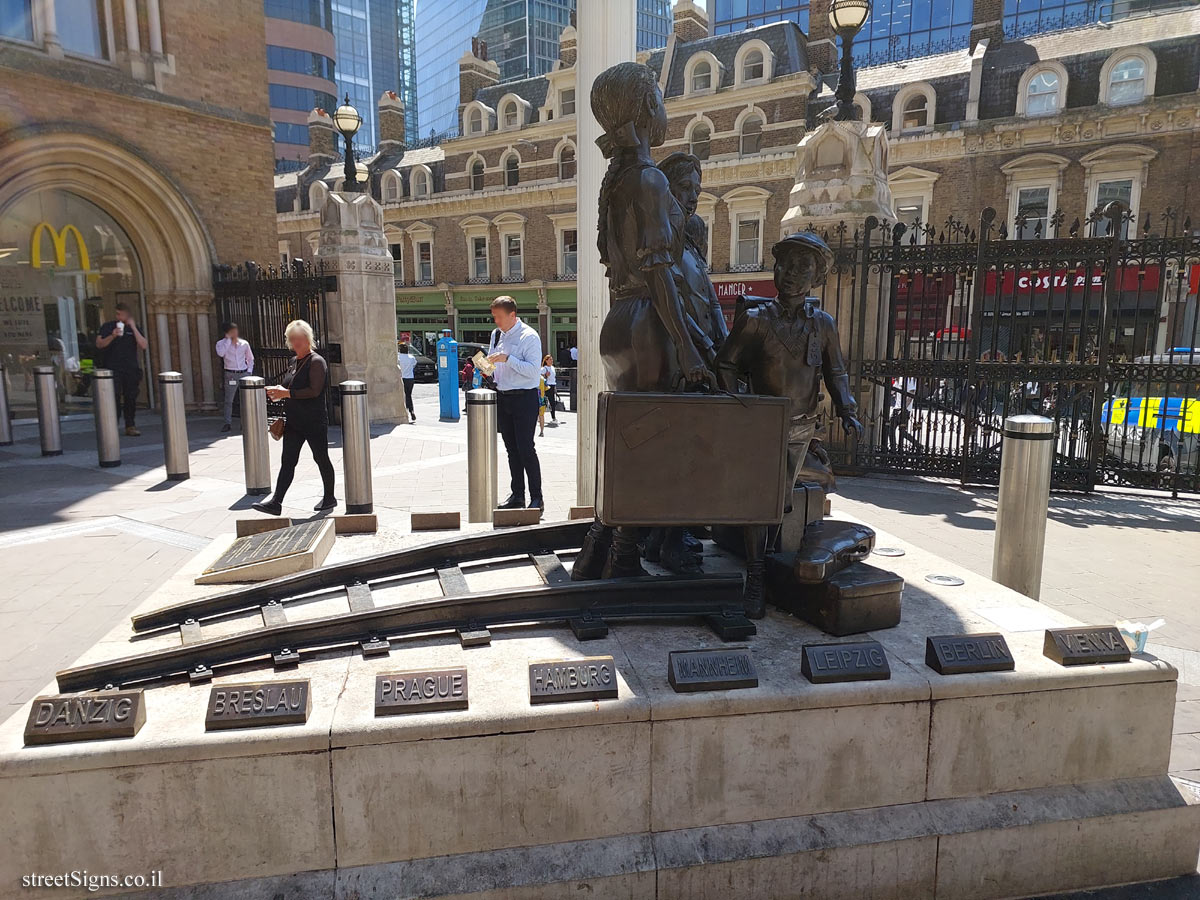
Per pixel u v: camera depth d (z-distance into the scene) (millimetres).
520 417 6484
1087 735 2506
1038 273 8289
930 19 41938
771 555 3174
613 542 3078
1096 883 2508
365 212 13383
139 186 13922
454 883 2139
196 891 2102
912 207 26438
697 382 2738
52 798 2037
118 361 11945
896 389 9375
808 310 3123
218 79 14945
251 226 15797
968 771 2451
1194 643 4262
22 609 4691
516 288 35625
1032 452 4117
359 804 2148
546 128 33969
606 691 2275
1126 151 22859
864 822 2367
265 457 7930
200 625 3014
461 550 3553
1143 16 24672
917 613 3088
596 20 5383
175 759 2061
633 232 2865
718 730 2281
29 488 8133
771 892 2289
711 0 43844
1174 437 9078
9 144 12203
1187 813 2521
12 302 13508
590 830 2266
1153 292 15359
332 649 2703
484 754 2174
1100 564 5750
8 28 12102
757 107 28484
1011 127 24266
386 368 13922
